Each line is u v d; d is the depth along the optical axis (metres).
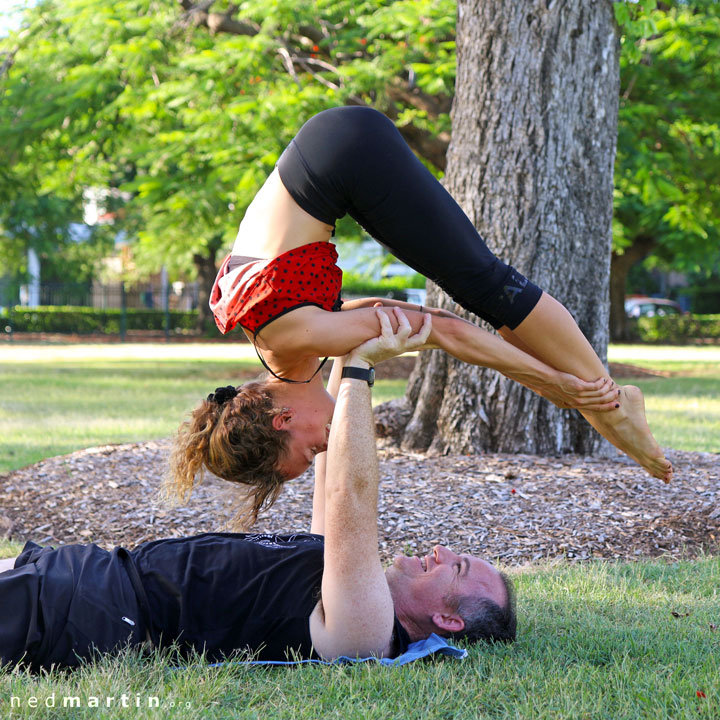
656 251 31.23
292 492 5.66
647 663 2.85
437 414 6.70
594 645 3.04
